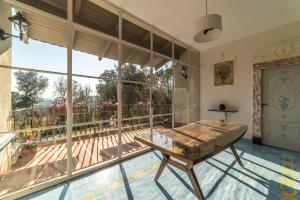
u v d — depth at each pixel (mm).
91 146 3910
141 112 4027
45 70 2480
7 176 2494
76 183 2420
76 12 2844
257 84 4562
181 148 1845
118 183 2406
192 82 5820
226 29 4371
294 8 3385
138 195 2102
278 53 4184
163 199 2012
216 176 2584
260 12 3531
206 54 5941
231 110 5133
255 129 4582
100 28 3193
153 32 4301
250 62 4754
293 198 2014
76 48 2852
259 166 2963
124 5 3275
